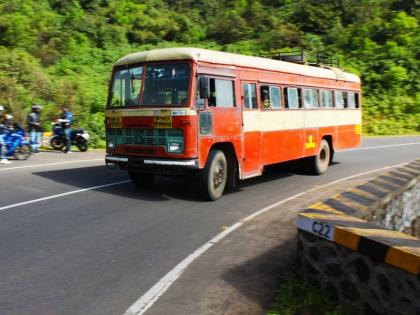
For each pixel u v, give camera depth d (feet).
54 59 114.32
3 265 19.13
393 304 13.58
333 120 50.90
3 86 79.61
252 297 16.49
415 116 111.45
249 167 36.19
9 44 112.68
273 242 23.16
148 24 150.20
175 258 20.52
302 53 48.83
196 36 154.61
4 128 50.62
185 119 29.89
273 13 167.94
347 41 143.02
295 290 16.21
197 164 30.50
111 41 137.39
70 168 46.44
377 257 13.73
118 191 35.19
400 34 140.87
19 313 14.88
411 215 26.61
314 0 167.02
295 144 43.01
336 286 15.52
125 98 32.96
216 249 21.94
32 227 24.77
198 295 16.58
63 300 15.92
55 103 82.58
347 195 21.35
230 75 33.73
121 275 18.34
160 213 28.76
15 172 43.24
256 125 36.88
